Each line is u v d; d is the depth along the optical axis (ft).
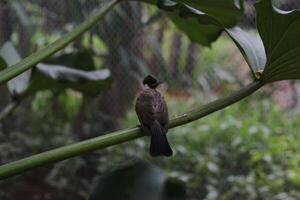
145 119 6.48
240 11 7.39
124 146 22.47
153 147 6.20
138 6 21.88
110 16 21.98
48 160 5.03
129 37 22.36
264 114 22.48
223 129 22.00
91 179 22.48
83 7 21.62
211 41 9.32
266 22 5.55
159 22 23.50
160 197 6.67
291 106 22.36
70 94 26.30
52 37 23.24
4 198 21.91
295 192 18.38
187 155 21.27
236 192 18.72
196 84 23.31
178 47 23.66
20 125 24.72
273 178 18.97
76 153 5.09
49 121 24.79
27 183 22.95
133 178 6.75
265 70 5.70
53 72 8.87
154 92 6.99
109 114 23.85
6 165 4.97
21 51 23.81
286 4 19.54
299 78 5.82
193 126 23.79
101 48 26.18
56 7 22.72
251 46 6.23
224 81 23.06
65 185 21.74
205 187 20.03
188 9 6.89
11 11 23.25
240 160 20.52
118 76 23.12
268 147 20.42
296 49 5.52
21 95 8.73
